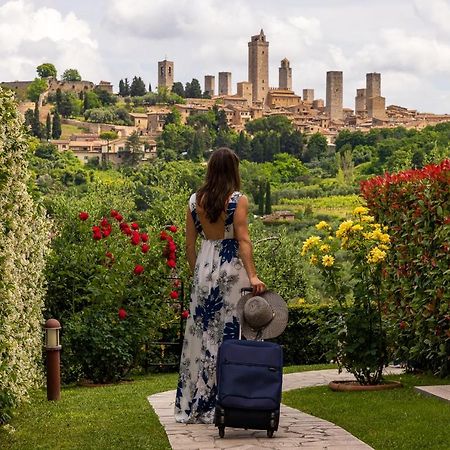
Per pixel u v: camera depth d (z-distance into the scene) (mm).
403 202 10367
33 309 9562
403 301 10344
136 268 12164
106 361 11805
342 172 126312
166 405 8258
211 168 7027
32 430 7359
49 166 129250
